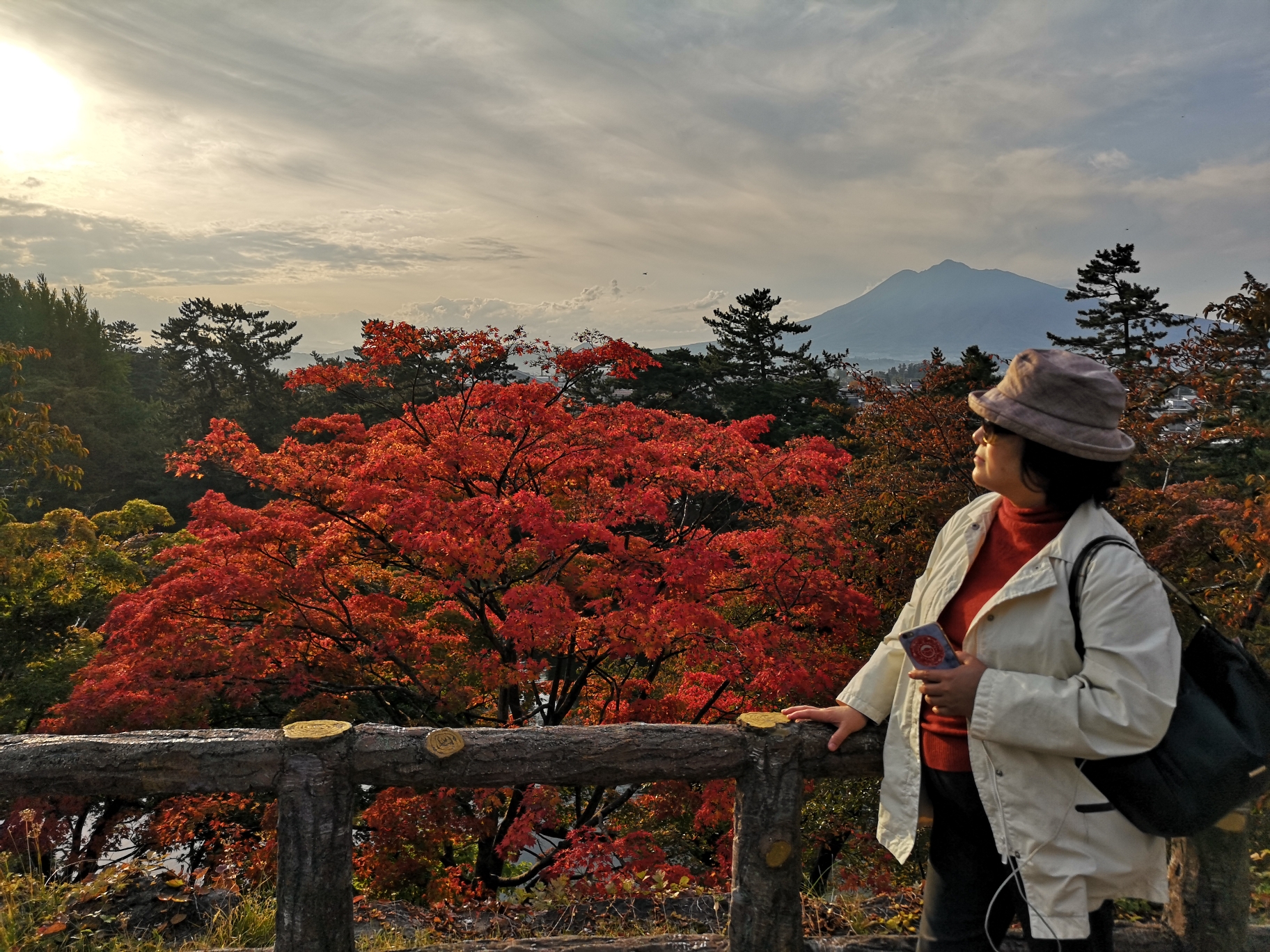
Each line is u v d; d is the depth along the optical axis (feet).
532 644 21.12
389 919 13.56
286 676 25.79
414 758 6.46
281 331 169.89
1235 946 6.85
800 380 112.68
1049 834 4.75
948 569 5.55
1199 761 4.46
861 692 6.20
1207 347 27.86
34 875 9.93
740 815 6.72
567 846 19.90
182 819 23.25
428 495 24.23
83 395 147.33
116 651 26.37
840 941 7.40
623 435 27.66
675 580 22.52
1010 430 4.81
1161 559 21.13
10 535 40.45
